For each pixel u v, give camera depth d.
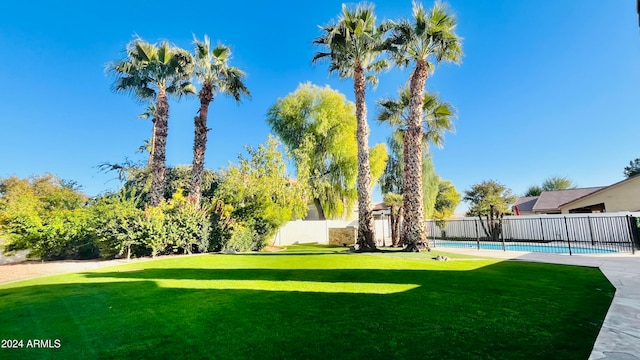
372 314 4.14
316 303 4.73
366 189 13.66
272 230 16.97
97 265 10.17
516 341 3.17
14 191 14.87
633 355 2.82
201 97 16.22
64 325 3.82
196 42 16.09
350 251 13.99
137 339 3.33
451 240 23.23
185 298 5.12
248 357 2.85
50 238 11.67
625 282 6.19
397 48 13.59
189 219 13.77
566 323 3.72
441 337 3.29
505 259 10.34
